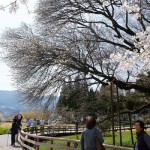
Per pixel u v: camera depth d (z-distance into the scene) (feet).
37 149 42.80
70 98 66.59
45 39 64.75
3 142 71.72
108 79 56.44
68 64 59.26
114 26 57.67
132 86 56.03
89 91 64.75
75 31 63.98
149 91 56.65
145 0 43.24
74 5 61.31
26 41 64.69
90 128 22.86
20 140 65.05
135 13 19.94
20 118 65.62
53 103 67.26
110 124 63.36
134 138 89.97
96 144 22.35
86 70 59.72
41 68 63.36
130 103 65.16
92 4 58.95
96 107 63.77
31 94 65.67
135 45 18.83
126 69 18.25
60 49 62.08
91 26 62.80
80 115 64.95
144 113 69.36
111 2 28.14
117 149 23.56
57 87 63.72
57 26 63.72
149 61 19.21
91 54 61.21
